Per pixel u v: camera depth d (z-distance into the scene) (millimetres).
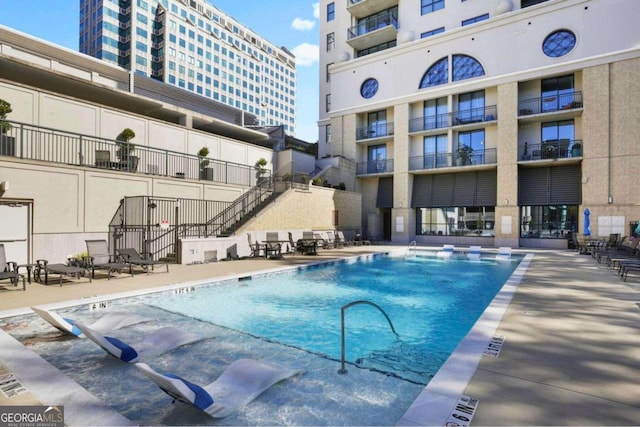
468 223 24547
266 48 110500
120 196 12344
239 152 20984
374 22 30016
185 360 4438
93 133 14227
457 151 24406
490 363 3748
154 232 13297
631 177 18688
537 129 22375
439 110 25641
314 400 3357
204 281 9023
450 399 2986
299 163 24750
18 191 9773
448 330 6258
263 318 6926
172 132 17297
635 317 5555
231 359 4473
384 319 6918
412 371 4355
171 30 77500
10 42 16109
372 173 27547
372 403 3309
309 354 4605
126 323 5832
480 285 10305
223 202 16375
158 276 9844
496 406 2871
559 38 21094
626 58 19031
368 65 28344
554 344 4336
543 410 2809
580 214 20109
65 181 10844
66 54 17781
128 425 2732
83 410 2949
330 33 33031
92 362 4352
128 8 74125
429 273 12414
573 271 10883
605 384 3271
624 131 18953
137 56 73625
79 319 6242
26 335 5266
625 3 19312
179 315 6590
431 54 25438
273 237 16656
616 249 15516
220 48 90188
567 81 21344
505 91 22312
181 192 14570
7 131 11078
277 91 114938
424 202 25672
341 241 20922
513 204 21766
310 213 19875
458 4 25891
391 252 18172
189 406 3295
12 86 12008
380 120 28609
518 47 22188
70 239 10898
